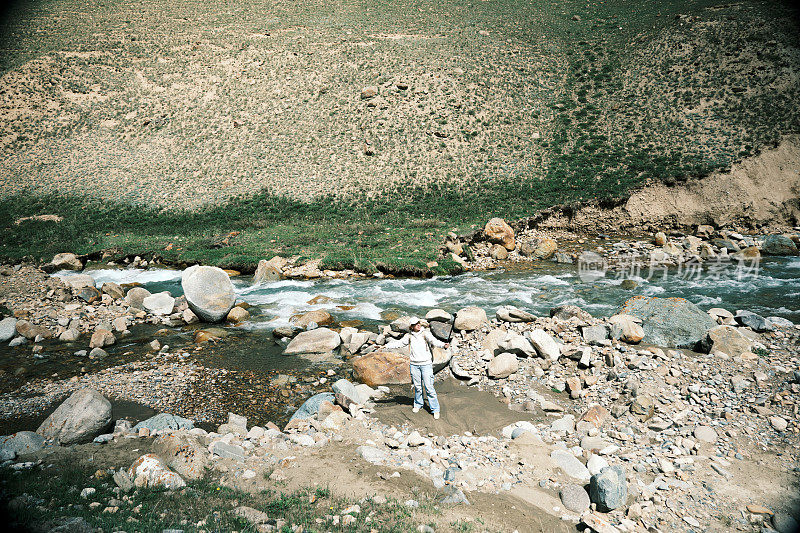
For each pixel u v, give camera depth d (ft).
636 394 30.60
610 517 20.06
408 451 25.79
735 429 26.63
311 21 188.85
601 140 119.44
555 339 39.70
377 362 37.22
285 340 47.55
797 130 101.71
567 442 27.07
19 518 16.76
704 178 99.76
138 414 31.99
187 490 20.48
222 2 211.20
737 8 144.25
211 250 87.51
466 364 38.06
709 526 19.36
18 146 131.13
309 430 28.22
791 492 21.26
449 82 143.74
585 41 157.89
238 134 135.85
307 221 106.42
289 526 17.72
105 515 17.57
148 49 168.96
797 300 53.93
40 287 66.33
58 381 37.96
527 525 19.45
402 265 76.07
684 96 121.90
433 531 18.12
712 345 35.60
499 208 104.68
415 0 206.39
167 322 54.29
